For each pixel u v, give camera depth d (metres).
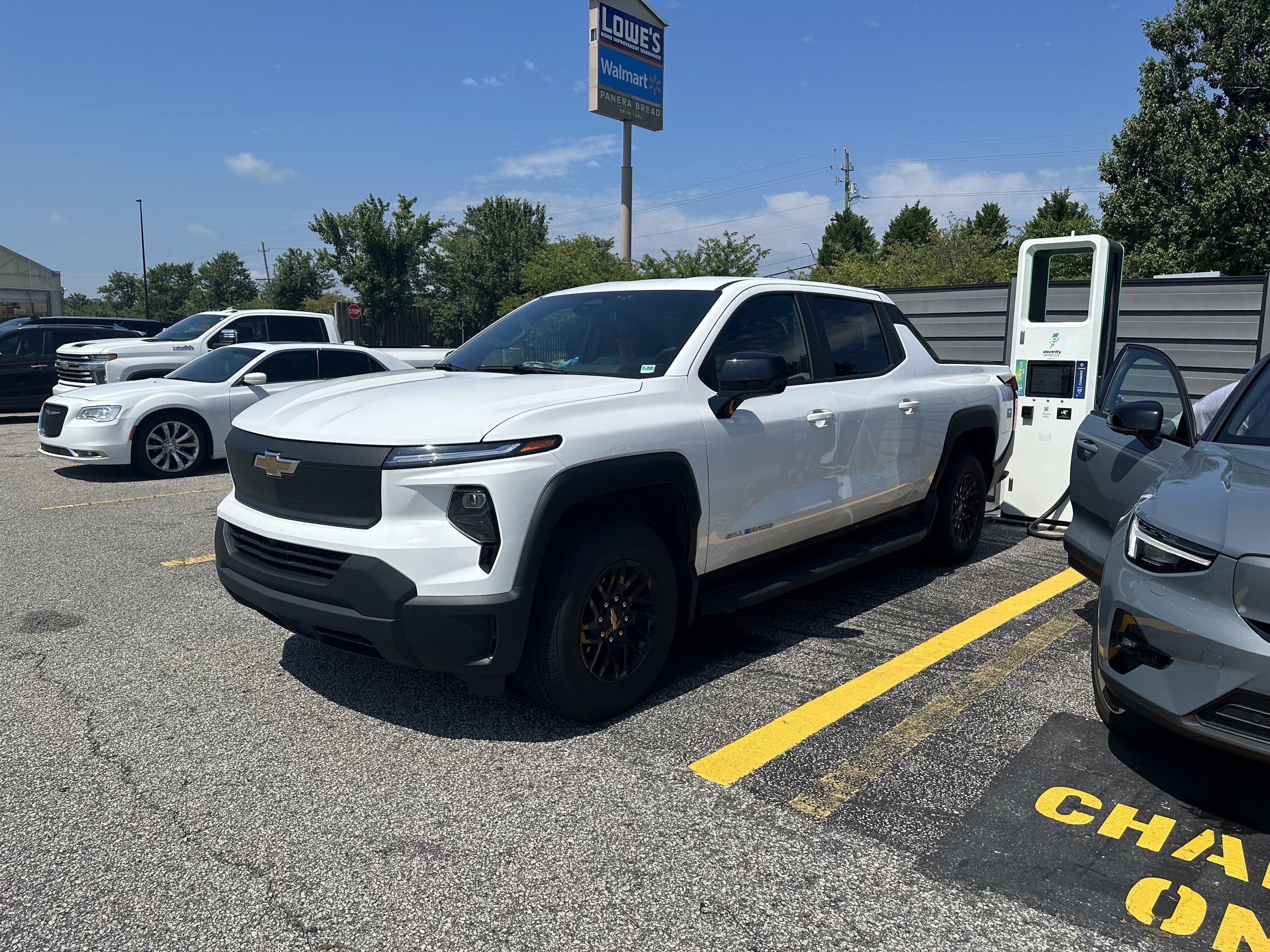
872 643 4.16
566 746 3.09
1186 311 9.86
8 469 9.79
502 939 2.08
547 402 3.13
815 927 2.12
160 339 13.42
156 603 4.79
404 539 2.87
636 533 3.24
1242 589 2.37
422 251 47.72
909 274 31.50
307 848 2.46
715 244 27.31
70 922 2.15
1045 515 6.57
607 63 23.81
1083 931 2.10
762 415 3.82
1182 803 2.71
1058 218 47.06
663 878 2.32
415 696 3.53
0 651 4.05
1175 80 27.75
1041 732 3.21
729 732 3.20
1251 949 2.04
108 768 2.93
